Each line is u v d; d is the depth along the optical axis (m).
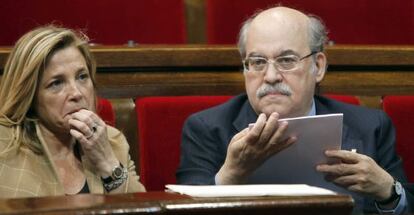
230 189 2.51
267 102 3.69
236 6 5.63
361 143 3.98
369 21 5.82
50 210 2.11
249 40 3.75
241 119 3.95
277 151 3.26
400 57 5.02
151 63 4.69
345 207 2.29
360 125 4.05
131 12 5.52
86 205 2.20
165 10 5.58
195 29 6.03
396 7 5.82
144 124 4.40
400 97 4.76
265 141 3.19
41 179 3.51
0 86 3.63
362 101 4.87
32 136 3.58
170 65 4.72
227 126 3.96
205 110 4.07
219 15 5.61
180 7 5.62
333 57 4.91
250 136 3.17
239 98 4.08
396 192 3.55
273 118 3.14
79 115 3.49
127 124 4.50
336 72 4.97
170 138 4.42
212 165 3.90
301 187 2.53
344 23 5.80
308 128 3.20
